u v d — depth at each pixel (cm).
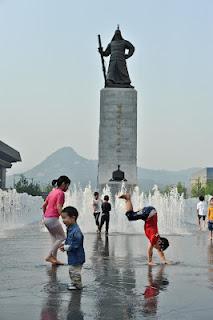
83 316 807
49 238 2327
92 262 1465
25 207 5169
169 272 1277
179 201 4191
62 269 1295
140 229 3019
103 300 927
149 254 1437
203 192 13412
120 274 1236
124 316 809
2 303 894
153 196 3944
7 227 3291
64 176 1417
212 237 2539
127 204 1458
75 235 1026
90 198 3509
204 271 1300
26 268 1311
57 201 1371
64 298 941
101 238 2381
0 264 1388
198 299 944
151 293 997
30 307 865
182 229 3366
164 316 812
